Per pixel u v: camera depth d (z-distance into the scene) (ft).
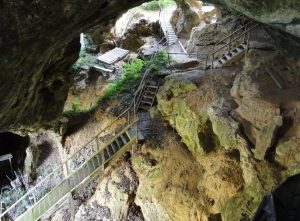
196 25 74.74
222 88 45.47
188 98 46.24
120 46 76.95
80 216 52.39
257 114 37.19
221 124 39.40
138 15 79.71
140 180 47.24
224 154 38.93
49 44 31.68
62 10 28.48
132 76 64.39
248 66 44.42
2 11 25.46
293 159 32.68
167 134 48.93
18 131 47.32
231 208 35.22
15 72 29.58
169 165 44.91
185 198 41.55
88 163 47.60
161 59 63.57
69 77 49.34
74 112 63.87
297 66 40.83
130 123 49.88
